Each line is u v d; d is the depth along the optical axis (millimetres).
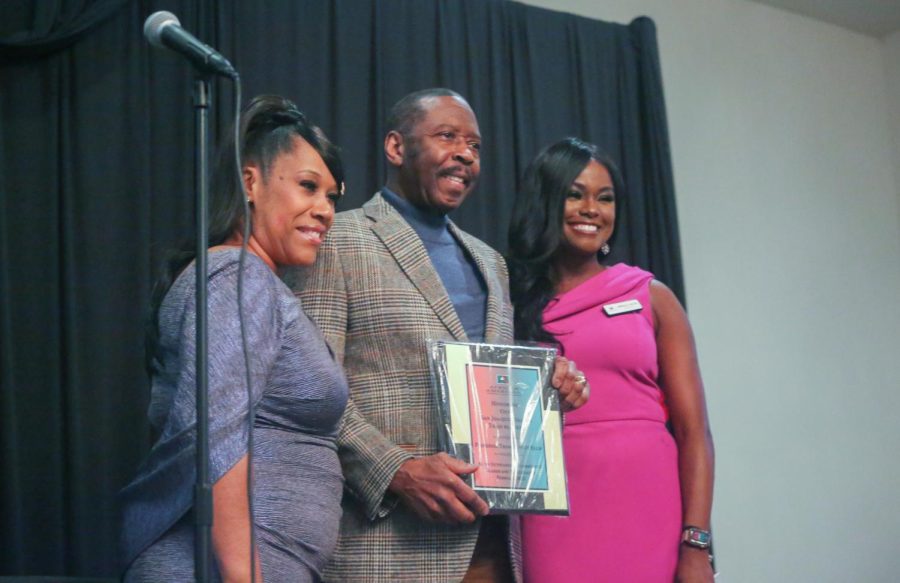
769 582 4977
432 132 2461
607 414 2592
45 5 3627
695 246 5176
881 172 5945
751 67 5594
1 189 3471
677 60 5359
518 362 2268
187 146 3793
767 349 5266
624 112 4840
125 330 3559
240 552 1628
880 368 5633
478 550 2242
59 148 3594
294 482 1742
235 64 3955
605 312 2695
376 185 4129
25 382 3400
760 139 5527
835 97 5875
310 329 1848
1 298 3371
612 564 2484
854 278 5672
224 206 1942
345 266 2246
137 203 3646
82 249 3555
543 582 2480
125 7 3777
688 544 2561
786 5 5770
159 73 3814
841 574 5195
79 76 3662
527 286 2762
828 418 5371
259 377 1720
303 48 4105
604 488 2529
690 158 5270
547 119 4621
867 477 5422
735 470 5023
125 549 1704
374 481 2094
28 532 3307
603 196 2822
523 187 2859
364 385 2193
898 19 5957
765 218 5430
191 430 1668
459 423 2162
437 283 2285
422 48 4383
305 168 1971
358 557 2117
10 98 3561
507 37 4633
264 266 1836
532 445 2201
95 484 3424
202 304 1661
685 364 2746
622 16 5211
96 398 3479
